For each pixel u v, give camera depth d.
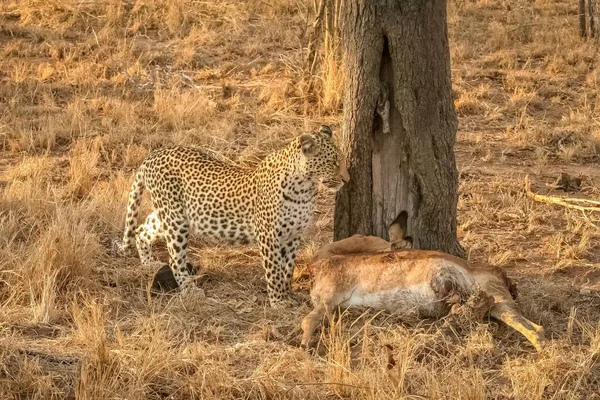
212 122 19.02
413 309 10.65
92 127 18.78
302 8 26.98
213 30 25.69
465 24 27.23
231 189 11.80
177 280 11.99
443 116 11.77
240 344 10.04
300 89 20.81
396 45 11.41
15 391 8.90
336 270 10.89
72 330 10.19
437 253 10.73
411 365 9.63
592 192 16.31
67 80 21.55
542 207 15.37
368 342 10.02
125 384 9.05
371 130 11.74
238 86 21.67
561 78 22.80
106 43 24.20
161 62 23.27
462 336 10.31
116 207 14.27
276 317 11.08
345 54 11.77
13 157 17.31
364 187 11.86
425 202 11.76
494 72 23.06
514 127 19.69
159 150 12.58
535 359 9.89
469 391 8.94
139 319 10.53
